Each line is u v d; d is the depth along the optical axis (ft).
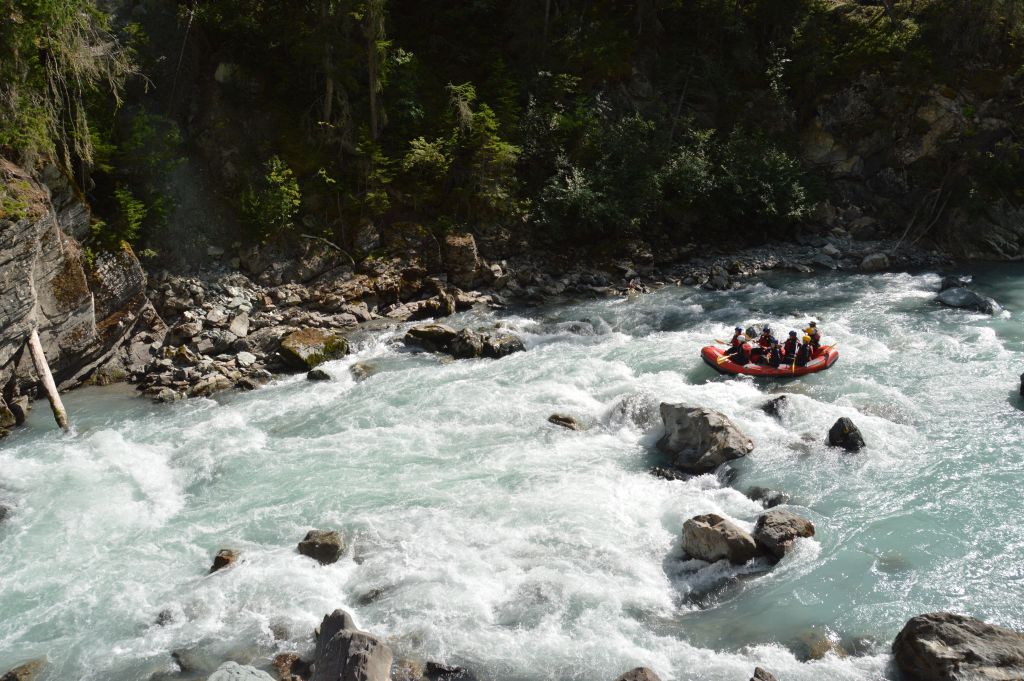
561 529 43.55
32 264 58.95
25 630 37.19
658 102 110.22
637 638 35.29
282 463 52.26
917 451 49.62
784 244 103.96
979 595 36.58
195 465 52.39
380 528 44.16
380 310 83.92
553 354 70.95
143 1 84.84
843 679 32.09
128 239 73.77
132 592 39.55
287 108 91.35
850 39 116.47
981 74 109.40
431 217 92.02
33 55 61.77
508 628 36.04
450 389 63.57
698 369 65.92
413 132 94.43
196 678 33.63
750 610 36.86
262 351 73.51
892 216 107.14
